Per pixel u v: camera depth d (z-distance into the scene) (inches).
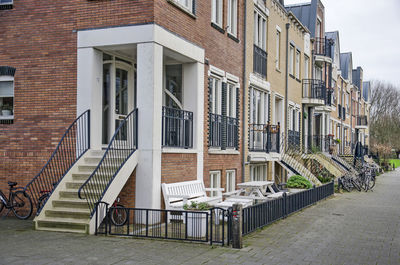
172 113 450.0
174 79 503.2
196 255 287.6
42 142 442.6
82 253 287.6
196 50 481.4
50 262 264.2
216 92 556.1
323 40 1147.3
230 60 582.9
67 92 433.4
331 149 1098.1
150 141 400.8
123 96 483.8
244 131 626.5
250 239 348.5
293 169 747.4
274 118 772.0
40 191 416.2
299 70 965.2
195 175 479.5
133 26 408.2
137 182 402.6
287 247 323.9
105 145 449.4
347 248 329.4
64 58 435.2
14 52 455.2
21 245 310.5
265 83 721.0
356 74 2037.4
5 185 457.1
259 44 710.5
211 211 319.6
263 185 511.8
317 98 1000.9
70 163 427.8
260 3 695.7
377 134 2674.7
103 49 434.3
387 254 312.8
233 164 593.9
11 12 457.4
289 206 492.4
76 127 425.1
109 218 348.8
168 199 406.9
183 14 456.8
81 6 428.8
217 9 558.6
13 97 458.3
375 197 759.1
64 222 361.4
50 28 441.7
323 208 575.2
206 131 510.3
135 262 267.4
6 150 457.7
